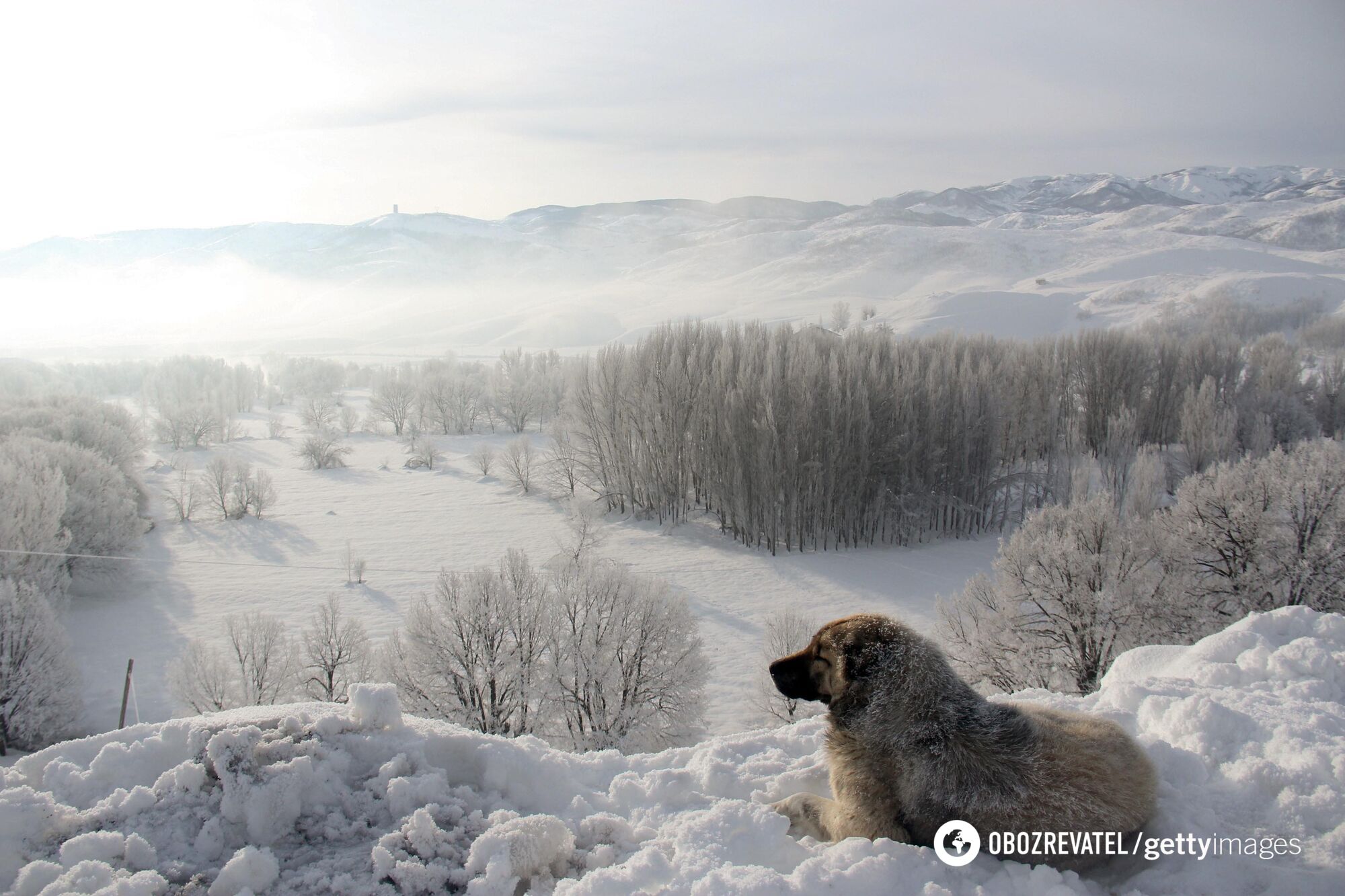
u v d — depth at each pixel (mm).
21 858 2984
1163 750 3820
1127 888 2951
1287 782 3609
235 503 45875
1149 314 110688
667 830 3277
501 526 44219
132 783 3449
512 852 2918
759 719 21719
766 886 2668
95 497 33781
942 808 3146
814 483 41500
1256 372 52469
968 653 19719
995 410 44656
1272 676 5070
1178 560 20672
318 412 75125
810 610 32156
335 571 36312
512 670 19984
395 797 3322
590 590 20719
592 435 49062
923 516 43031
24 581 21203
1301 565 20094
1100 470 47438
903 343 52875
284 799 3219
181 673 21219
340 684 22172
